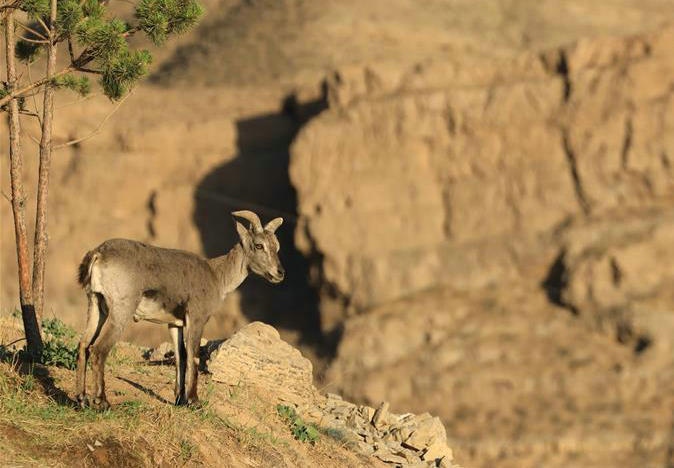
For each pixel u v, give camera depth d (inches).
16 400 1740.9
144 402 1908.2
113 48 2075.5
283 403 2204.7
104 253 1780.3
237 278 1983.3
